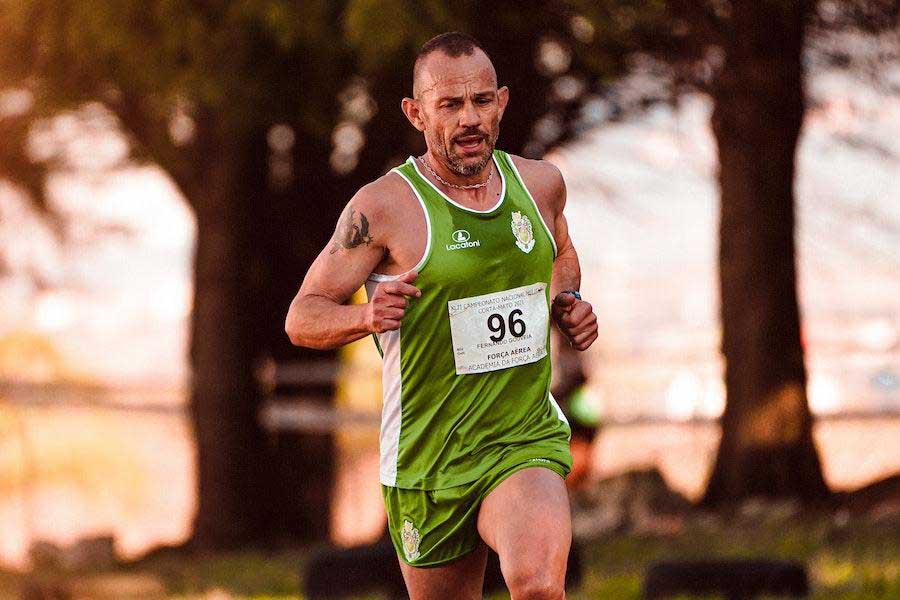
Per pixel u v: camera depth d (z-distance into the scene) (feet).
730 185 115.14
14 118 133.39
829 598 71.26
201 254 147.64
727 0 108.06
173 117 132.36
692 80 113.60
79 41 110.22
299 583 97.81
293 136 143.43
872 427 138.31
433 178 41.65
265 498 151.74
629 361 151.74
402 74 115.14
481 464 41.22
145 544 197.36
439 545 42.37
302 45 112.06
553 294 45.75
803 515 108.78
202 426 149.59
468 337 41.01
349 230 41.39
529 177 43.45
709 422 145.69
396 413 42.39
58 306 184.85
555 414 42.88
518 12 108.68
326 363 156.04
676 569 71.05
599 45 110.52
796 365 115.44
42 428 205.26
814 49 116.88
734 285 116.16
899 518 102.99
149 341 197.06
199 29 107.65
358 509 188.03
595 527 117.29
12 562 153.17
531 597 38.14
